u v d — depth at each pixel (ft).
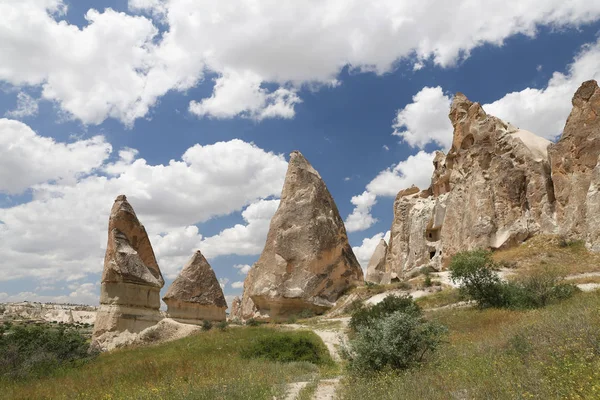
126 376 46.03
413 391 26.45
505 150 141.79
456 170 165.68
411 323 38.75
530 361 27.43
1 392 42.78
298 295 135.23
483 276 79.30
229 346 69.31
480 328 56.13
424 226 194.18
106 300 93.66
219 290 140.36
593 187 109.40
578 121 119.65
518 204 133.59
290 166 159.74
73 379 48.83
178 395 31.91
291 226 146.30
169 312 131.13
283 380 39.81
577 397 18.89
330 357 59.98
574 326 31.65
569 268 97.86
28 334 78.18
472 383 25.08
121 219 99.86
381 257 241.55
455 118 171.53
